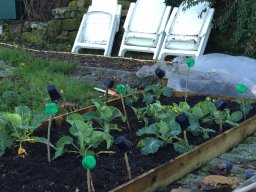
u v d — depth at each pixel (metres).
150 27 5.71
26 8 7.08
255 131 3.05
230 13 5.18
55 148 2.44
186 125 2.53
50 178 2.16
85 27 6.07
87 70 4.85
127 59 5.49
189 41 5.40
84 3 6.41
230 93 3.75
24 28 6.83
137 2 5.88
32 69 4.59
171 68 3.96
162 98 3.51
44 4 7.04
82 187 2.07
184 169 2.38
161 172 2.22
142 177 2.11
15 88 3.97
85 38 6.04
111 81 3.28
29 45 6.49
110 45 5.89
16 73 4.48
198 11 5.48
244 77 3.79
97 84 4.29
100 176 2.18
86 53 6.06
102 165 2.31
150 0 5.84
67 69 4.77
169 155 2.46
